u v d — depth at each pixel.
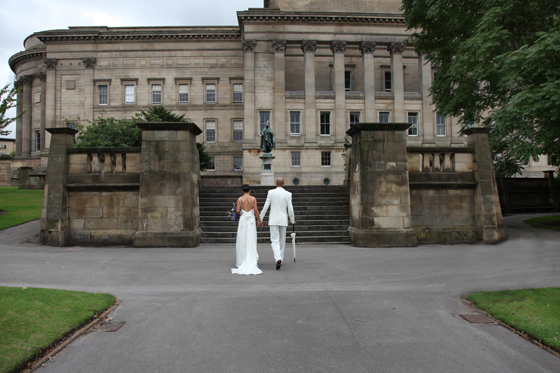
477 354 4.12
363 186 11.52
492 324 5.01
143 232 11.13
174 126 11.45
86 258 9.11
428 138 41.06
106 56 45.62
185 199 11.31
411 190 12.31
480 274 7.62
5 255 9.43
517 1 15.08
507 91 17.12
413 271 7.88
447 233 12.25
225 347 4.20
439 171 12.63
